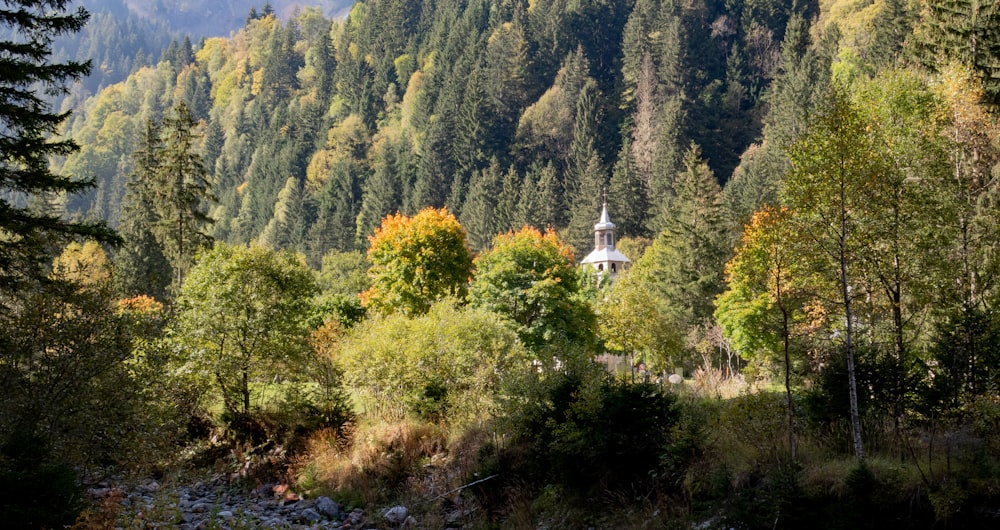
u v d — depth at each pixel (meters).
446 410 19.34
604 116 126.25
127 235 48.31
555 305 31.28
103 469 14.66
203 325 18.95
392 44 183.50
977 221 18.06
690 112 116.88
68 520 10.17
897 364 14.59
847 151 13.69
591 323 33.44
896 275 15.23
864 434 13.66
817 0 139.50
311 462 17.62
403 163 128.62
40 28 14.61
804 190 14.01
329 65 192.25
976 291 16.53
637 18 138.25
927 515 10.74
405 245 35.00
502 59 147.38
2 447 10.59
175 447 17.56
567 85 136.50
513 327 30.34
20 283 14.23
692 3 146.25
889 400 14.26
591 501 13.80
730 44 144.50
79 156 168.75
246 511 15.01
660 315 32.22
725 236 46.78
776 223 14.19
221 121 191.00
